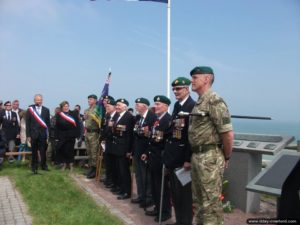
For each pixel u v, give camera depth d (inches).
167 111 217.9
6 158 430.3
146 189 236.1
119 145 266.1
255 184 116.3
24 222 201.6
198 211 154.3
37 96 357.7
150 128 243.0
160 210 201.3
